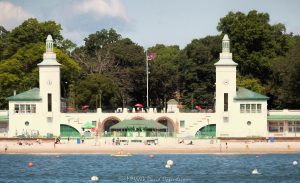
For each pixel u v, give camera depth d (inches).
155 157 7106.3
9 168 6235.2
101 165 6412.4
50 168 6215.6
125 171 5984.3
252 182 5383.9
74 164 6505.9
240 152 7519.7
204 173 5866.1
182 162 6628.9
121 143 7691.9
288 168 6195.9
